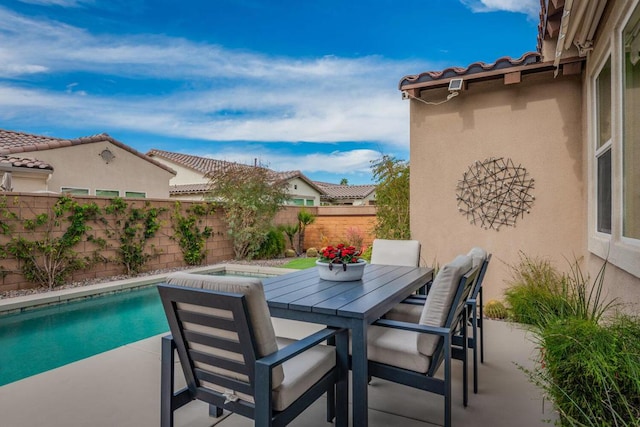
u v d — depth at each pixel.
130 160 12.06
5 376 3.66
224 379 1.89
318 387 2.03
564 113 4.69
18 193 6.30
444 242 5.32
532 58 4.45
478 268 2.66
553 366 2.05
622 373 1.78
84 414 2.46
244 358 1.75
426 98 5.43
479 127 5.11
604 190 3.68
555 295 3.95
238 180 10.28
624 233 2.97
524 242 4.89
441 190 5.34
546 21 3.58
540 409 2.50
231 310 1.68
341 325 2.20
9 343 4.52
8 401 2.63
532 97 4.84
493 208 5.04
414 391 2.79
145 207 8.32
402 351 2.24
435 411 2.51
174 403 1.99
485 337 3.92
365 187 24.55
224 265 9.41
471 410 2.50
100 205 7.48
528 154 4.86
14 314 5.35
